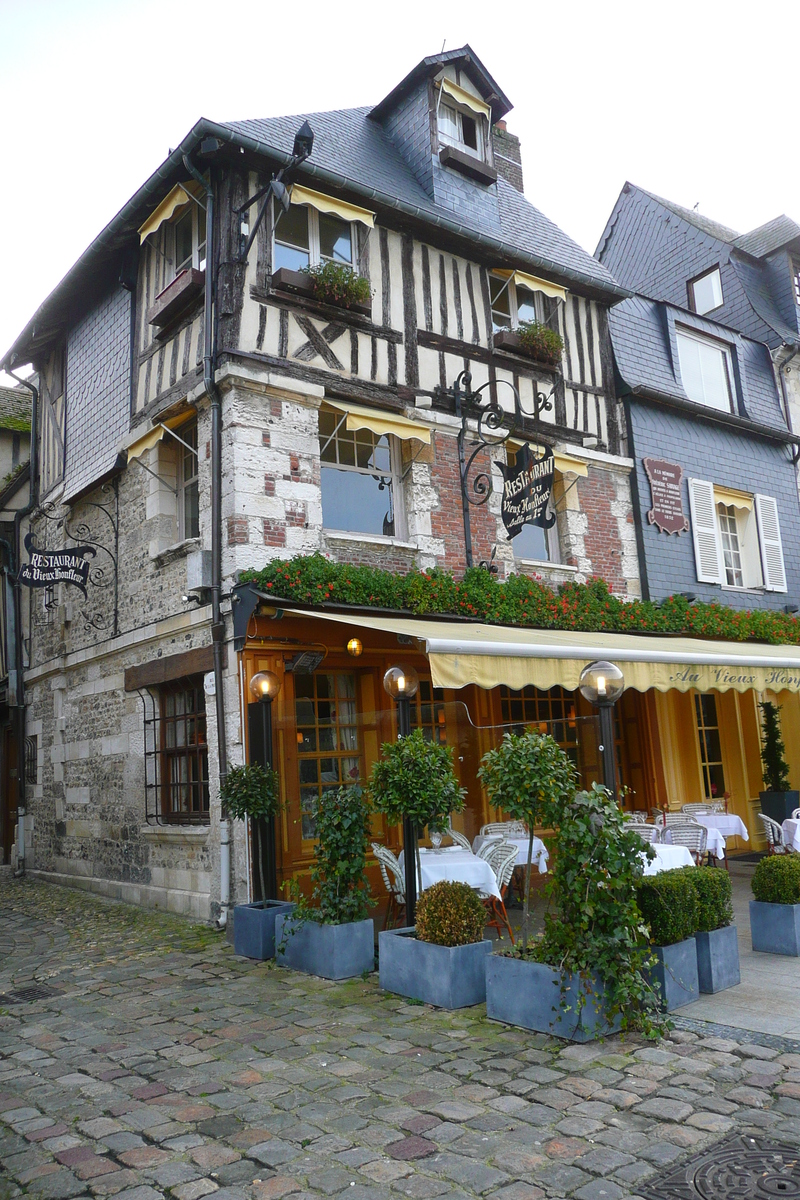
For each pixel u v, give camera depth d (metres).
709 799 13.73
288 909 7.46
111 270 11.73
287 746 8.58
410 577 9.56
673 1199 3.25
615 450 12.92
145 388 10.63
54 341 13.77
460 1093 4.26
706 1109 3.97
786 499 15.66
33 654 14.26
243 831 8.43
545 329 11.85
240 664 8.45
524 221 13.62
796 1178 3.33
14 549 14.95
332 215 10.03
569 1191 3.34
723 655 9.88
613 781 5.82
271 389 9.20
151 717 10.32
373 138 12.34
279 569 8.45
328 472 9.96
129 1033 5.46
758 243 18.05
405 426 9.99
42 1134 4.04
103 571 11.59
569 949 5.02
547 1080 4.37
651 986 5.14
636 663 8.83
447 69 12.32
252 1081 4.55
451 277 11.23
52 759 13.02
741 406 15.16
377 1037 5.12
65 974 7.11
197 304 9.62
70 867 12.26
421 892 6.57
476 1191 3.37
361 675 9.67
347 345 9.98
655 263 18.95
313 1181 3.50
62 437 13.31
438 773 6.61
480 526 10.93
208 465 9.28
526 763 5.25
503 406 11.48
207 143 8.79
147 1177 3.59
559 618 11.01
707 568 13.60
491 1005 5.36
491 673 7.71
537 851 8.43
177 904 9.36
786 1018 5.18
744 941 7.31
